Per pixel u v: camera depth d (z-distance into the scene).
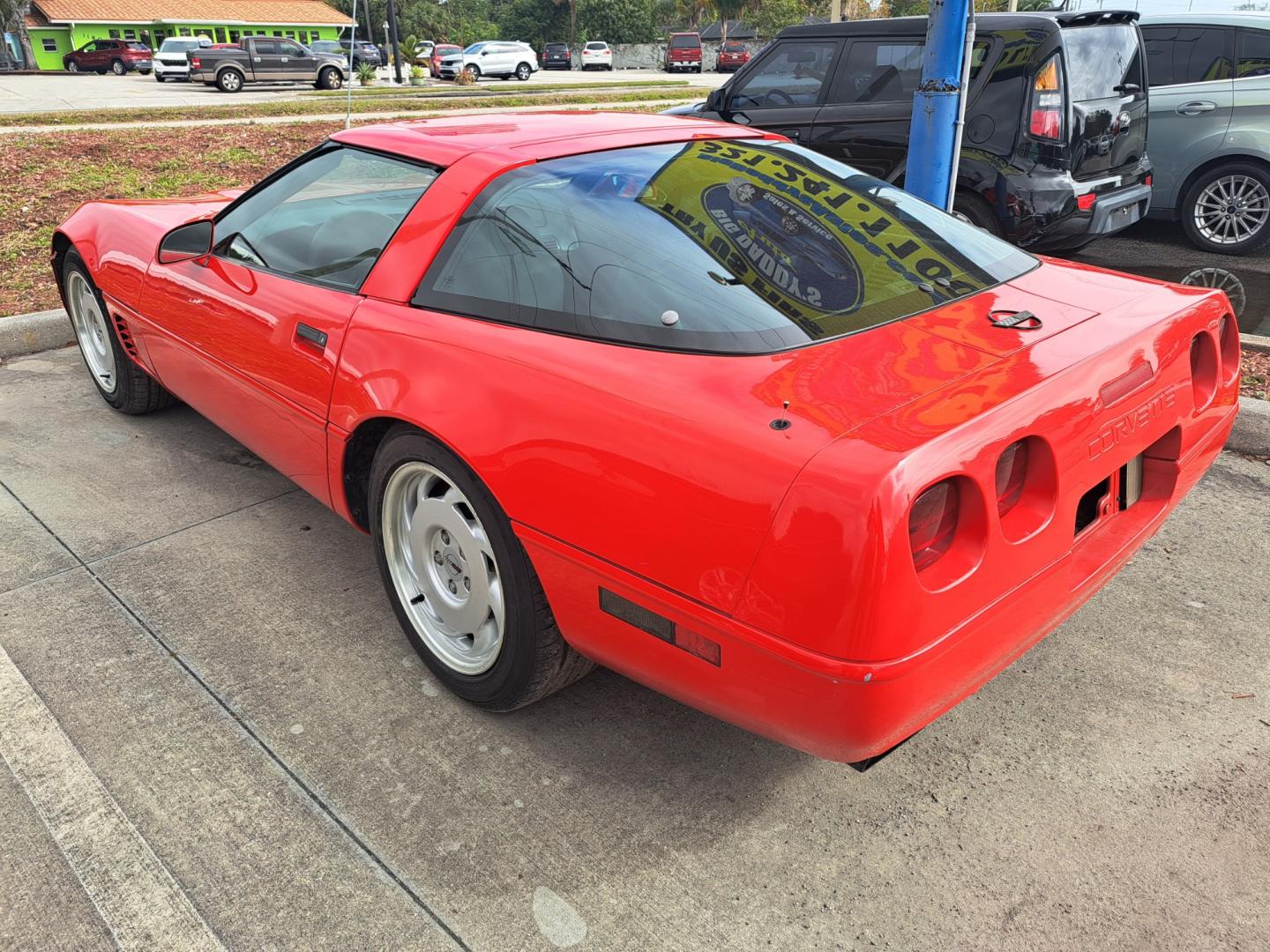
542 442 1.99
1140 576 3.13
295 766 2.30
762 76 7.07
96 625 2.83
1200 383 2.44
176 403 4.48
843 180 2.70
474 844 2.08
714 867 2.02
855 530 1.54
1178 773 2.28
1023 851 2.06
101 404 4.54
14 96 24.09
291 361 2.72
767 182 2.55
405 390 2.31
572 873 2.01
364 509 2.78
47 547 3.26
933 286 2.27
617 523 1.87
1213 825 2.13
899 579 1.55
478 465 2.10
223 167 10.05
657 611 1.85
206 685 2.58
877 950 1.83
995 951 1.83
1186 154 7.16
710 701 1.88
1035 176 5.77
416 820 2.14
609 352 2.03
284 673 2.64
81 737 2.38
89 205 4.17
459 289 2.38
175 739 2.38
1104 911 1.91
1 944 1.84
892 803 2.20
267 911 1.92
